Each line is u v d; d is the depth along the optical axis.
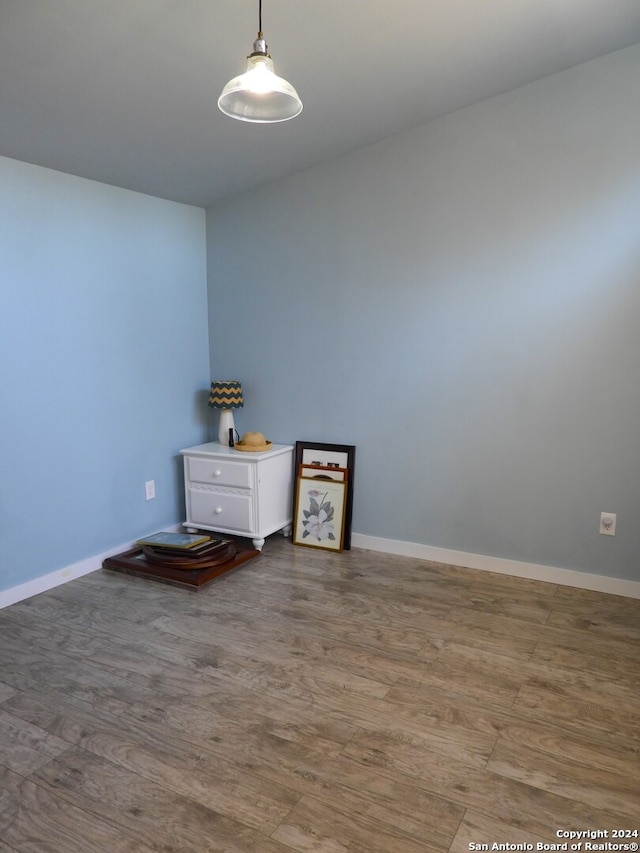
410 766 1.74
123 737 1.88
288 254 3.53
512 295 2.93
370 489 3.45
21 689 2.13
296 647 2.40
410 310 3.20
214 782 1.69
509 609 2.71
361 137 3.08
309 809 1.59
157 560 3.14
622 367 2.72
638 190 2.61
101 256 3.11
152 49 2.05
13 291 2.69
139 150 2.81
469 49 2.37
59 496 2.99
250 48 2.13
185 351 3.73
